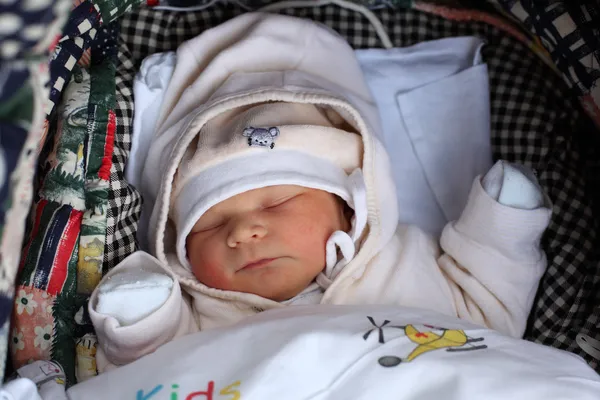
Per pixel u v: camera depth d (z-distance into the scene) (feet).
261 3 4.70
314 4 4.68
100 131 3.61
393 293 3.84
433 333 2.93
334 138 3.85
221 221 3.73
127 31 4.48
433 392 2.64
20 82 1.91
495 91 4.55
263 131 3.66
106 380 2.96
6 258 2.15
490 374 2.67
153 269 3.51
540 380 2.68
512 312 3.79
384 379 2.68
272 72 4.13
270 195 3.68
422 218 4.57
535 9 4.03
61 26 2.05
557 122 4.34
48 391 2.90
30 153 2.04
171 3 4.60
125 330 3.09
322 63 4.30
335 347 2.81
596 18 3.71
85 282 3.43
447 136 4.58
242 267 3.63
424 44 4.75
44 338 3.26
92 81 3.74
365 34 4.73
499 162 3.76
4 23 1.84
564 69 4.01
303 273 3.70
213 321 3.79
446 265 3.99
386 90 4.67
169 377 2.85
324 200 3.78
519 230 3.65
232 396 2.67
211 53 4.25
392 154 4.64
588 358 3.67
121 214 3.65
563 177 4.17
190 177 3.76
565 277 3.91
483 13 4.74
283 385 2.69
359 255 3.82
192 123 3.83
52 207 3.42
